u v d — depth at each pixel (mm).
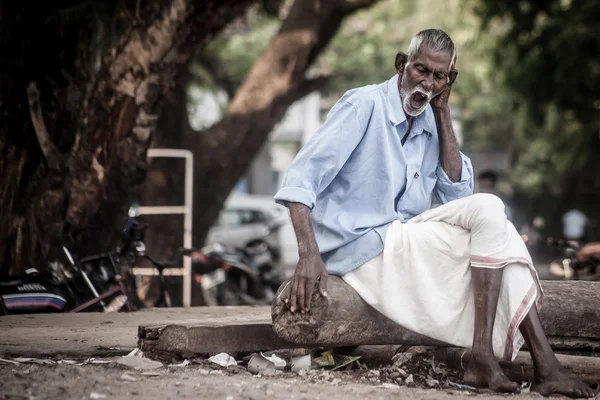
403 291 5129
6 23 9422
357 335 5184
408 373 5430
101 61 10367
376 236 5176
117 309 8938
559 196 36688
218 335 5406
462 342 5117
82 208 10102
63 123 9992
